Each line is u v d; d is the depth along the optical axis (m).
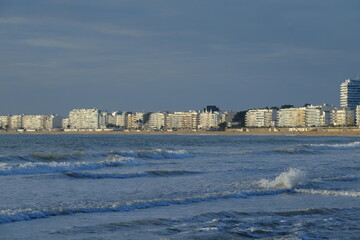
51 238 22.27
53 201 31.22
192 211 29.02
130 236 22.92
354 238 23.78
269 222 26.58
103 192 35.62
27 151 87.69
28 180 41.34
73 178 43.44
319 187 39.84
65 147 107.69
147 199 32.91
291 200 33.88
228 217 27.47
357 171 55.00
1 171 45.69
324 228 25.59
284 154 87.69
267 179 45.03
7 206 29.05
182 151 79.50
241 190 37.62
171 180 43.78
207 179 44.81
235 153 87.06
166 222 25.80
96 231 23.62
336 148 116.38
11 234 22.66
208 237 23.02
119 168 55.41
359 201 33.91
